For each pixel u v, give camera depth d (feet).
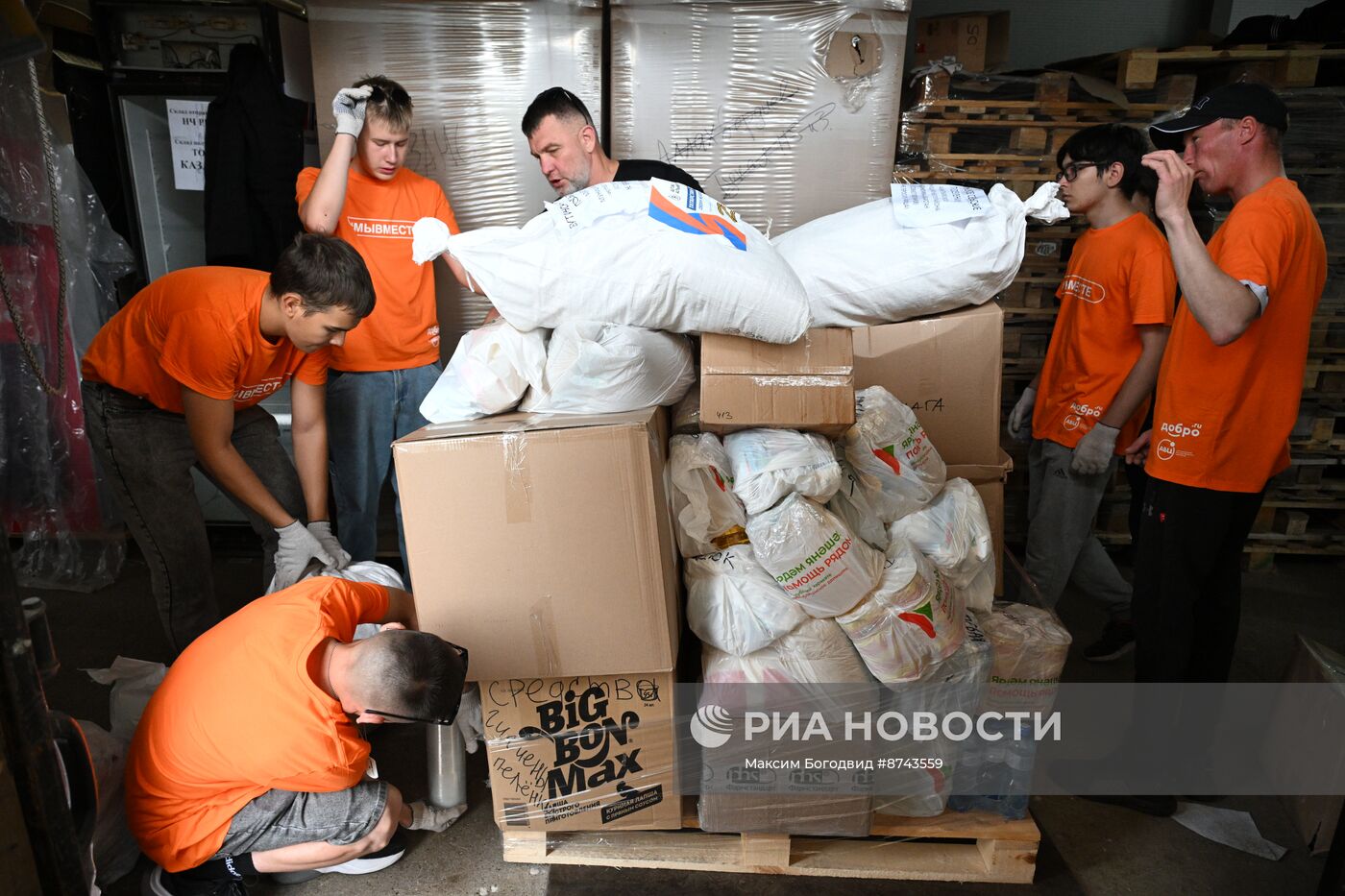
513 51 7.58
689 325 4.93
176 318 5.45
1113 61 9.07
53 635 8.01
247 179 7.74
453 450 4.42
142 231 8.81
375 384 7.40
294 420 6.53
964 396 5.82
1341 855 4.69
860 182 7.88
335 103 6.71
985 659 5.01
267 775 4.42
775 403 4.82
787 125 7.74
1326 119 8.45
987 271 5.59
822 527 4.65
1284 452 5.56
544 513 4.44
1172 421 5.54
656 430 4.83
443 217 7.44
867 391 5.41
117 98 8.33
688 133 7.78
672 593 4.74
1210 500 5.49
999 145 8.79
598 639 4.64
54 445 8.64
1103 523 9.82
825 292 5.70
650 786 5.15
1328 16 8.46
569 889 5.25
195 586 6.56
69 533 8.86
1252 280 4.91
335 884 5.29
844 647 4.90
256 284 5.63
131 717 5.47
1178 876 5.43
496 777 5.13
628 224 4.88
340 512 7.82
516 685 4.90
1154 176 6.57
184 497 6.31
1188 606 5.75
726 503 4.90
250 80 7.64
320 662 4.51
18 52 2.94
